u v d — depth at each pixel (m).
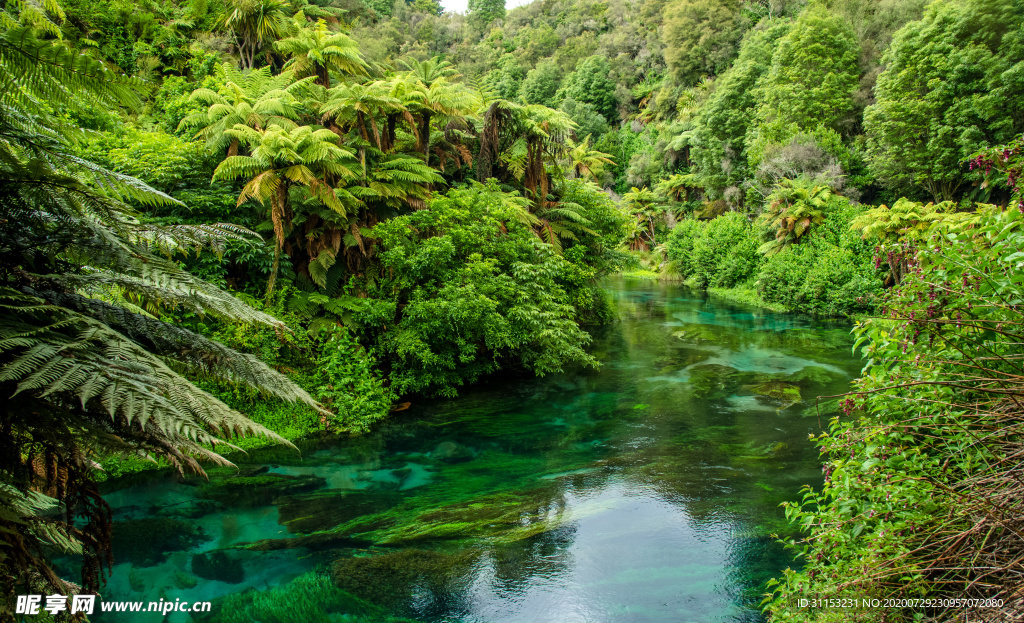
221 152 10.34
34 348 1.88
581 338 13.03
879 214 18.88
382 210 12.19
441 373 11.09
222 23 17.38
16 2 2.03
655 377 12.38
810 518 3.87
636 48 62.78
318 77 12.27
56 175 2.13
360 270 11.35
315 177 9.40
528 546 5.80
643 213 40.53
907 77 21.50
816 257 22.03
